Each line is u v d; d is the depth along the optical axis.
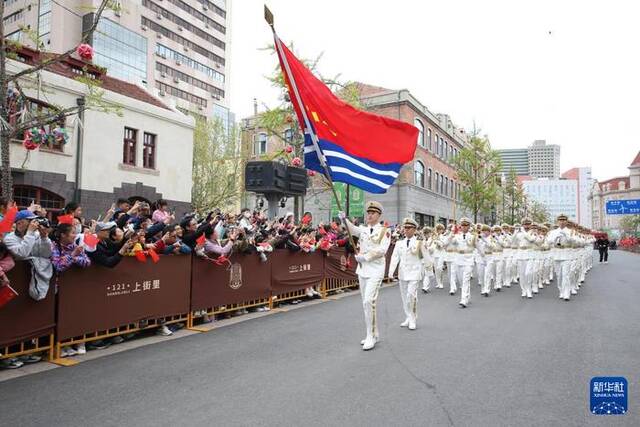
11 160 15.08
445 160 40.94
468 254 11.14
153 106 20.38
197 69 70.31
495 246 14.27
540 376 5.36
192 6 69.31
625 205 23.11
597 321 8.80
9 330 5.48
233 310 9.29
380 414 4.23
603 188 117.38
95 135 17.80
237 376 5.38
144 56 58.41
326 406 4.43
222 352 6.50
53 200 16.73
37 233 5.62
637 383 5.10
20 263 5.59
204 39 72.00
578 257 13.60
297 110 6.73
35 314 5.79
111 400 4.63
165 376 5.40
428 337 7.43
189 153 22.39
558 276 12.66
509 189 51.84
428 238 14.86
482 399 4.62
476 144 34.47
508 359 6.08
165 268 7.64
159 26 63.41
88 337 6.51
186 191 22.16
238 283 9.27
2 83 8.95
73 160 17.14
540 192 162.50
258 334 7.67
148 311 7.31
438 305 11.01
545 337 7.39
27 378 5.34
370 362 5.96
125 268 6.95
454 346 6.80
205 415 4.23
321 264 12.24
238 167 31.03
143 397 4.71
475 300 11.95
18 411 4.35
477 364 5.85
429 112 36.69
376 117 7.17
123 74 54.97
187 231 8.31
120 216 7.44
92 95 10.96
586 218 158.25
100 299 6.59
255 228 10.62
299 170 12.88
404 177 32.19
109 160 18.36
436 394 4.76
